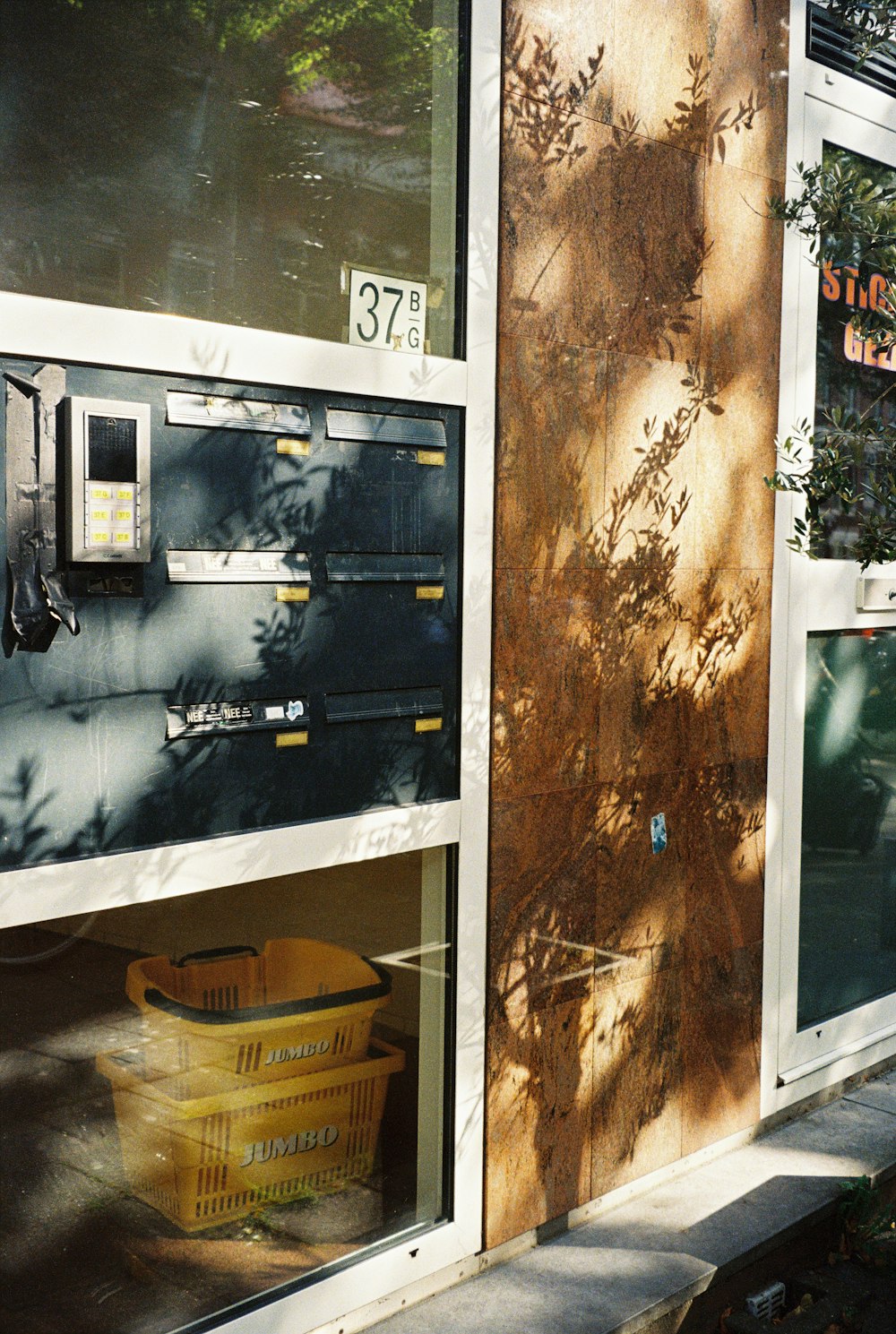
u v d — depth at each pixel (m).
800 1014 4.93
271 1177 3.28
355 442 3.29
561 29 3.70
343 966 3.37
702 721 4.31
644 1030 4.15
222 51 3.03
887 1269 4.09
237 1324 3.13
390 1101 3.52
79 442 2.70
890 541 3.67
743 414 4.41
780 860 4.70
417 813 3.46
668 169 4.07
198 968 3.09
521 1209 3.78
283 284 3.16
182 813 2.99
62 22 2.75
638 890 4.10
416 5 3.41
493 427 3.59
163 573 2.92
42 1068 2.82
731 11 4.25
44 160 2.72
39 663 2.71
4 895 2.68
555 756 3.81
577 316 3.80
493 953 3.65
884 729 5.26
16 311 2.63
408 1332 3.37
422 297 3.46
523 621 3.70
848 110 4.79
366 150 3.32
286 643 3.17
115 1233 2.99
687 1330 3.68
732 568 4.41
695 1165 4.40
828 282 4.80
